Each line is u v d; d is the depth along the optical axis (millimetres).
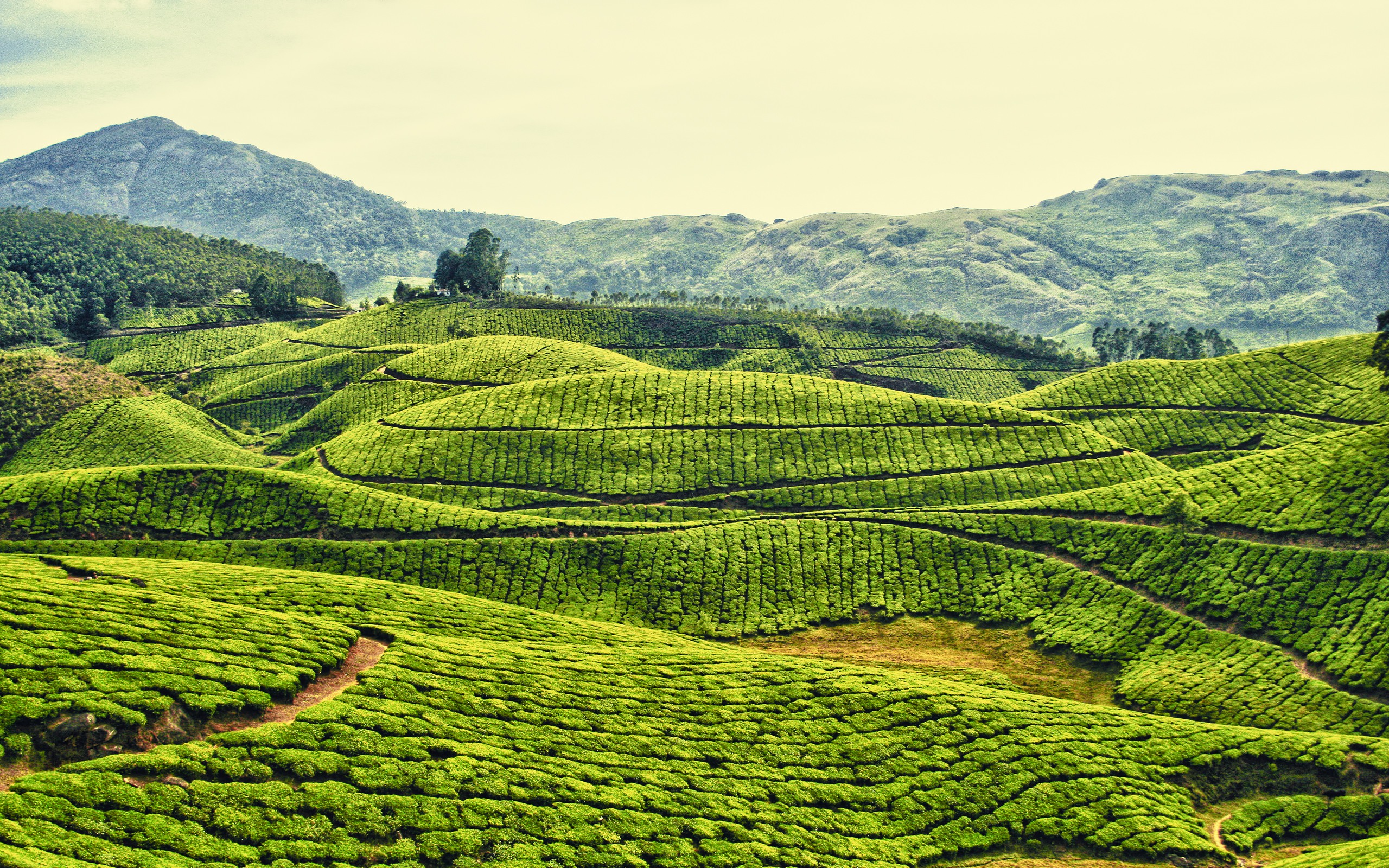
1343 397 165125
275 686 54156
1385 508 93938
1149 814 60125
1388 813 60656
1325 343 183500
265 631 62094
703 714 67250
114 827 39125
